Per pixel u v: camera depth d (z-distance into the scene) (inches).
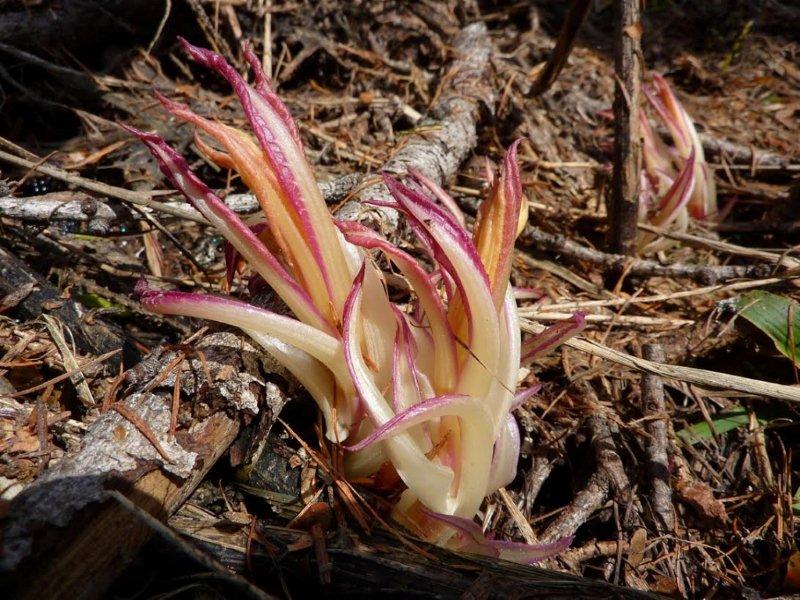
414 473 7.0
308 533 7.0
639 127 12.0
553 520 9.1
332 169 13.2
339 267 7.3
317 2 15.8
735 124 16.7
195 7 13.2
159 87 14.0
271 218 7.1
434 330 7.2
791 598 8.0
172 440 7.0
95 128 13.0
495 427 7.3
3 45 12.8
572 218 13.8
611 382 10.6
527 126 15.2
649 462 9.4
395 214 10.2
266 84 7.2
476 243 7.4
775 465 10.0
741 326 11.2
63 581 5.8
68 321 8.9
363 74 15.6
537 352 7.9
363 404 6.9
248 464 7.8
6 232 10.4
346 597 6.7
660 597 6.6
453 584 6.6
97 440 6.8
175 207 9.9
